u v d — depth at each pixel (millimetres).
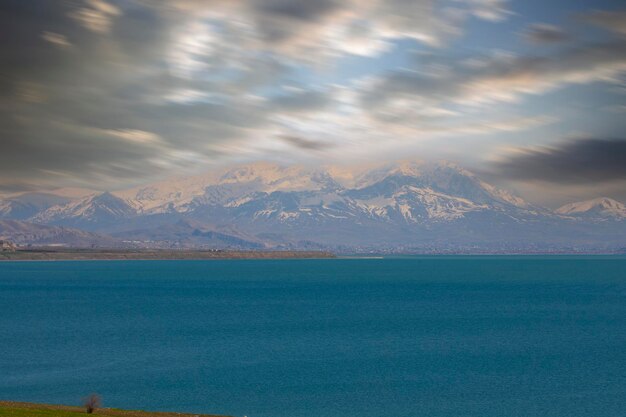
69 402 90750
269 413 86625
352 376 107938
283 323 177375
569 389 98812
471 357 125125
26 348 134250
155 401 92000
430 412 87125
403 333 157500
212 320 184125
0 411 69625
